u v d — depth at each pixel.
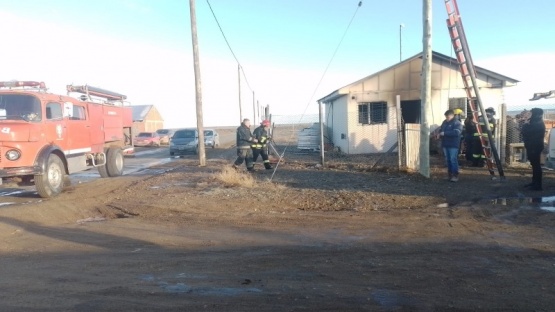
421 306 4.44
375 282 5.11
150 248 6.70
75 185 13.66
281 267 5.70
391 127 21.02
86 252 6.56
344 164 16.52
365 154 20.84
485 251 6.18
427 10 11.81
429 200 9.71
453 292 4.78
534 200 9.49
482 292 4.77
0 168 10.35
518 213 8.36
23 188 13.30
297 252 6.33
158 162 23.34
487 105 20.39
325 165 16.30
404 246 6.50
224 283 5.16
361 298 4.65
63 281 5.30
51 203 10.16
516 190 10.56
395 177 12.73
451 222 7.80
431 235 7.03
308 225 7.88
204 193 10.91
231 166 16.16
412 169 13.71
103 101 15.52
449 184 11.46
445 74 20.42
